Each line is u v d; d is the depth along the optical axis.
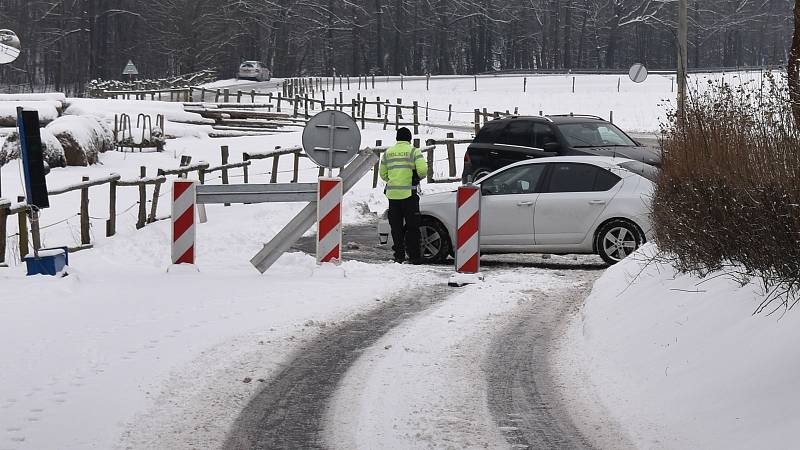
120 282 23.16
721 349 13.66
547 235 26.22
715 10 189.62
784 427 10.78
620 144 36.00
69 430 12.23
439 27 182.38
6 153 52.12
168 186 45.72
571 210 25.97
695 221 17.50
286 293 21.77
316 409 13.23
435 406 13.30
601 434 12.04
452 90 121.19
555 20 191.88
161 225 34.22
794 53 19.61
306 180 46.50
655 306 16.72
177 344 16.77
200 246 30.16
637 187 25.67
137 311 19.56
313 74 195.38
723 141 18.06
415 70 193.75
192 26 154.38
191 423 12.60
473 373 15.06
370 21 178.88
